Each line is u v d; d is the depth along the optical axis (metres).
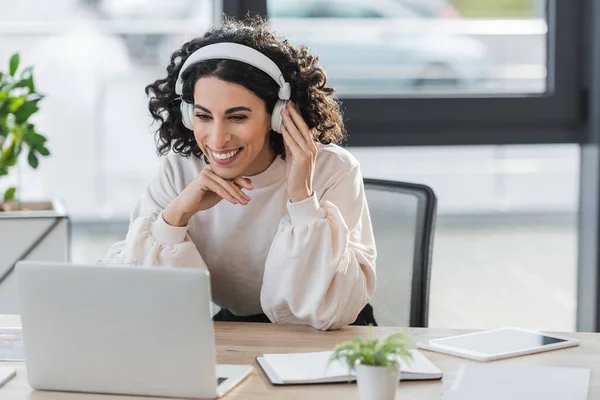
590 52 3.83
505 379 1.88
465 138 3.82
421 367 1.94
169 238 2.39
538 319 4.78
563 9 3.84
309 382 1.88
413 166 4.88
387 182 2.74
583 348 2.12
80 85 4.42
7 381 1.92
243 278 2.56
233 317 2.68
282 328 2.29
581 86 3.87
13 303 3.38
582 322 4.00
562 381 1.86
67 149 4.56
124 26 4.35
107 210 4.73
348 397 1.81
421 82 3.91
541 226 5.57
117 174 4.68
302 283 2.29
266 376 1.93
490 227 5.48
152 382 1.81
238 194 2.34
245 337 2.20
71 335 1.82
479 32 3.90
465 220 5.46
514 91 3.93
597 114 3.80
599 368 1.97
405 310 2.60
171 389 1.81
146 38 4.37
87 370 1.83
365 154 4.46
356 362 1.72
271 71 2.27
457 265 5.37
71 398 1.83
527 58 3.92
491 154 5.19
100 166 4.64
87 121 4.52
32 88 3.50
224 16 3.54
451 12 3.89
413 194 2.67
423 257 2.60
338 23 3.84
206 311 1.75
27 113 3.46
